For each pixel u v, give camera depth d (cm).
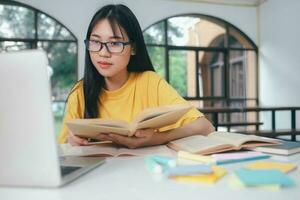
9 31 453
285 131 365
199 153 68
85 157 69
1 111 43
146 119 75
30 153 44
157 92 114
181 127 91
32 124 43
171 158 60
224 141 77
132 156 72
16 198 42
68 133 92
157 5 510
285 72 511
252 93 580
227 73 558
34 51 42
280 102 526
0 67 42
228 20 555
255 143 76
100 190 45
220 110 371
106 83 115
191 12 531
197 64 543
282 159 66
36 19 458
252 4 567
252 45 577
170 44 524
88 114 112
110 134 78
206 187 46
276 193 42
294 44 488
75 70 477
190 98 539
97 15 103
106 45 101
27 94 42
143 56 116
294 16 486
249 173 48
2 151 44
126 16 103
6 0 443
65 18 467
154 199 41
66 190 45
